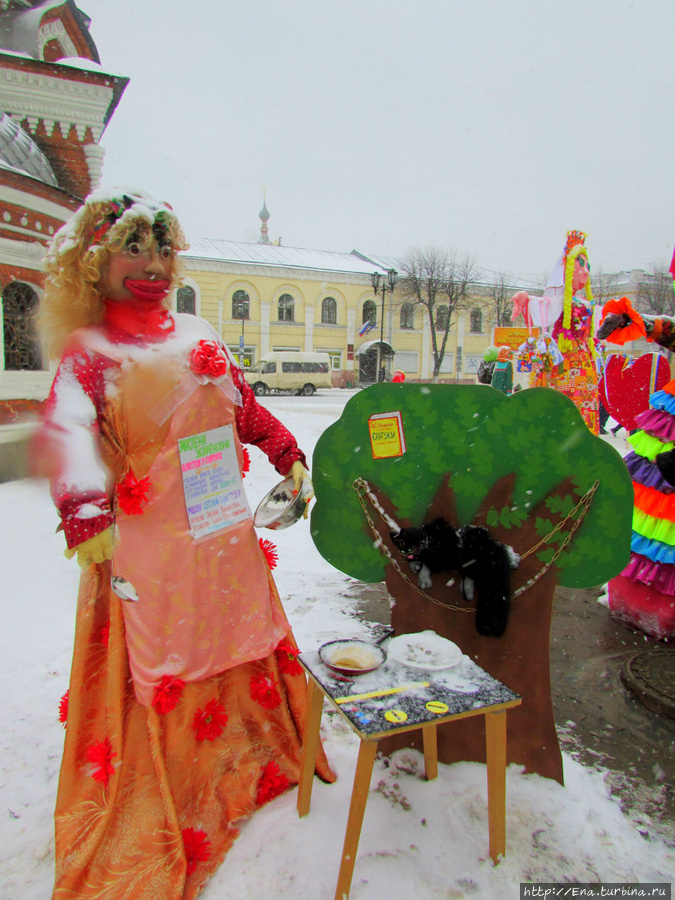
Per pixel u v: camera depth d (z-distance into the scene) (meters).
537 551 1.91
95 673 1.67
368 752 1.42
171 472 1.65
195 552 1.69
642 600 3.11
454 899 1.54
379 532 2.01
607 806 1.90
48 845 1.78
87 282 1.60
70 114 8.22
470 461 1.92
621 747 2.21
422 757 2.07
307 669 1.66
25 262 7.20
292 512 1.79
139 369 1.58
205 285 34.47
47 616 3.39
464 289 37.19
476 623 1.91
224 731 1.83
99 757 1.60
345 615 3.39
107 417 1.58
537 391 1.84
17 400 7.18
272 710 1.94
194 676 1.69
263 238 54.19
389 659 1.70
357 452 1.98
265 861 1.65
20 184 6.88
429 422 1.93
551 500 1.88
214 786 1.79
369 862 1.64
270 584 1.97
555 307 5.43
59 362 1.65
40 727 2.36
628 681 2.59
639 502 3.09
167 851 1.57
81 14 9.80
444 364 40.84
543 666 1.94
